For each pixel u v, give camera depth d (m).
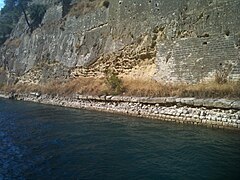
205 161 12.96
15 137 19.05
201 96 20.53
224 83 20.84
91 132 19.66
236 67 20.58
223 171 11.80
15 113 30.52
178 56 25.00
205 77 22.55
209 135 17.06
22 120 25.88
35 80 48.44
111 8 37.22
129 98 25.89
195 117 19.91
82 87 34.75
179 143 15.80
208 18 24.19
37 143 17.31
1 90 55.16
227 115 18.03
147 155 14.16
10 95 49.69
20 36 61.38
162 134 17.97
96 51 37.44
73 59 41.22
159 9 29.91
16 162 13.86
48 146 16.53
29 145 16.91
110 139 17.50
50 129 21.28
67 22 46.16
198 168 12.23
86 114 27.67
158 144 15.88
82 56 39.62
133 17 33.28
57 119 25.67
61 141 17.56
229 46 21.30
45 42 50.31
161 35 28.88
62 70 42.62
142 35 31.17
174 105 21.59
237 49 20.75
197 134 17.45
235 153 13.78
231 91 19.20
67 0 51.00
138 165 12.89
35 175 12.17
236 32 21.38
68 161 13.79
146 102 23.94
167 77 25.69
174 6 28.22
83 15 42.97
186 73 24.05
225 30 21.98
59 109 32.56
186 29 26.17
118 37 34.50
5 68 60.84
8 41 65.50
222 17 22.92
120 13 35.44
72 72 40.38
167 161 13.21
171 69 25.42
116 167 12.77
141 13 32.25
